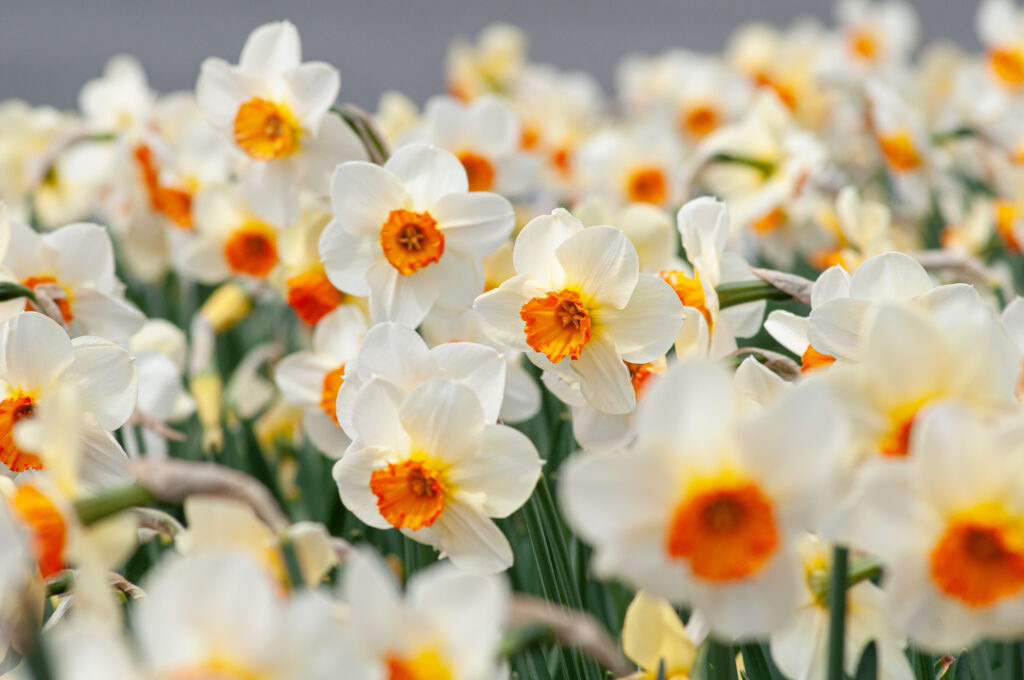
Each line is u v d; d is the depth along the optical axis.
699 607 0.75
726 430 0.74
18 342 0.85
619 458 0.74
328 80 0.99
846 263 1.06
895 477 0.74
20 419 0.85
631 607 0.81
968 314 0.76
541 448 1.04
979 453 0.74
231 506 0.78
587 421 0.90
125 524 0.77
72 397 0.76
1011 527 0.74
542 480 0.87
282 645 0.71
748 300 0.90
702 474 0.75
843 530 0.75
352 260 0.94
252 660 0.71
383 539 1.00
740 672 0.86
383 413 0.84
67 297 0.97
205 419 1.13
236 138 1.00
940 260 1.01
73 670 0.71
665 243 0.97
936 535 0.75
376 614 0.73
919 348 0.76
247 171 1.01
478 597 0.73
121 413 0.87
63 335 0.85
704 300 0.90
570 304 0.87
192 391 1.14
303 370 1.01
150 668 0.72
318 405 1.01
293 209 1.01
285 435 1.14
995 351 0.76
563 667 0.86
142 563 0.95
